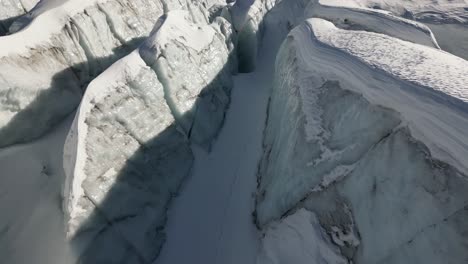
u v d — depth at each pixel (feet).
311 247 20.16
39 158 29.84
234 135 38.58
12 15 49.32
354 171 19.69
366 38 28.73
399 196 16.20
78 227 19.90
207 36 40.98
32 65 33.19
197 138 33.30
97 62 42.09
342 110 22.63
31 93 31.78
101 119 23.65
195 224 26.68
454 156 14.57
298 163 24.41
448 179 14.40
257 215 27.71
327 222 20.15
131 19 49.11
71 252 19.30
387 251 15.89
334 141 22.07
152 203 25.25
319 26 36.40
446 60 22.40
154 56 29.01
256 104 46.75
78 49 39.58
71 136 22.97
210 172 31.99
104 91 24.44
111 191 22.52
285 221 23.39
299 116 27.17
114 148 23.85
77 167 21.02
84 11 40.88
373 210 17.42
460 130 14.69
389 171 17.22
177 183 28.48
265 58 61.82
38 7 40.75
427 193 14.94
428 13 62.59
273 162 30.19
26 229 22.93
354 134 20.53
